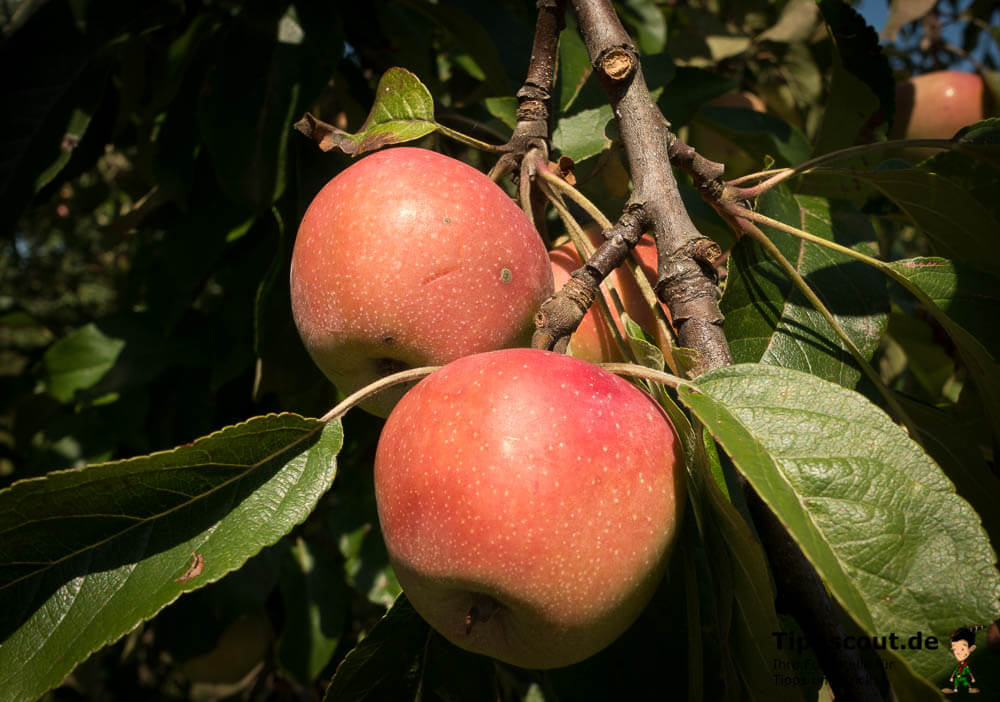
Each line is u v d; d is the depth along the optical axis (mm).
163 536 319
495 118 496
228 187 484
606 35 362
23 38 504
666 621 350
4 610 311
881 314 373
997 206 423
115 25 516
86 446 647
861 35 436
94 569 315
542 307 332
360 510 625
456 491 290
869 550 275
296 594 665
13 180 492
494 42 528
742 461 280
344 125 598
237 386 648
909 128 675
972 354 351
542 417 293
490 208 350
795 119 800
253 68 492
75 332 655
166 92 584
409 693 346
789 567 294
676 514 305
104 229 581
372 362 360
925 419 374
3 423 938
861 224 428
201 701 936
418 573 301
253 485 326
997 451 367
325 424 332
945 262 373
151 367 642
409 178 348
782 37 709
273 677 782
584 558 290
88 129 589
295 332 498
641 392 318
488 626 314
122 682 970
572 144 460
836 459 285
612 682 350
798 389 298
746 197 363
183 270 559
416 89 387
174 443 642
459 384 303
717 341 322
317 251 350
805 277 377
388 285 337
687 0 800
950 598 271
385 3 542
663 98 539
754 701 312
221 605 615
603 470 291
